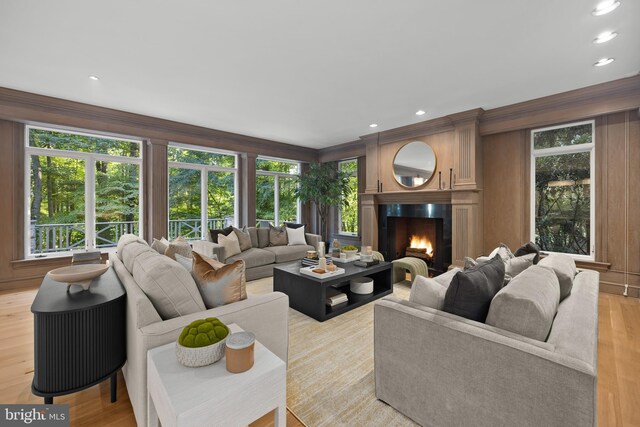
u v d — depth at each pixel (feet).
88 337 4.57
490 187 14.14
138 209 15.39
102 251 13.91
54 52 8.39
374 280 12.27
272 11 6.64
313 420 4.85
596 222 11.53
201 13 6.70
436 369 4.43
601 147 11.36
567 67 9.32
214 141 16.99
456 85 10.71
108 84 10.60
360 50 8.30
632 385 5.88
